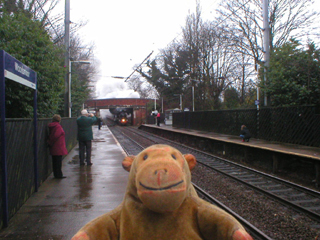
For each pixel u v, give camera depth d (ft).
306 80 45.42
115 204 17.84
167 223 5.34
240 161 42.16
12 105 25.53
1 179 13.65
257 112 52.24
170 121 125.90
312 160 27.86
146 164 5.13
